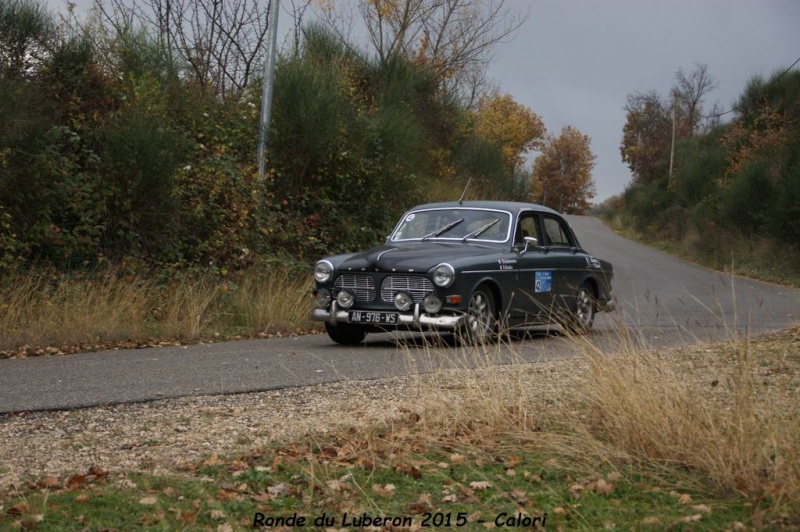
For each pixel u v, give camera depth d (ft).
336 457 20.75
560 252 46.80
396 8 110.83
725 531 15.88
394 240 45.52
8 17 57.77
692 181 178.91
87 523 16.20
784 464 17.75
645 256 147.54
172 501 17.56
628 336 23.85
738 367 22.18
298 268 61.31
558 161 374.63
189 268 54.65
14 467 19.81
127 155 53.52
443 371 29.17
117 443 21.99
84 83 59.98
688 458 19.27
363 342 43.70
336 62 90.63
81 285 46.70
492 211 45.01
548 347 39.17
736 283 98.58
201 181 60.08
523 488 18.54
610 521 16.56
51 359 36.94
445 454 20.81
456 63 112.78
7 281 45.68
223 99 75.05
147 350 40.09
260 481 18.88
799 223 115.34
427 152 100.94
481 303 40.65
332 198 73.05
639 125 321.52
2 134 48.39
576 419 22.16
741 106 171.53
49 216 50.14
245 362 35.55
